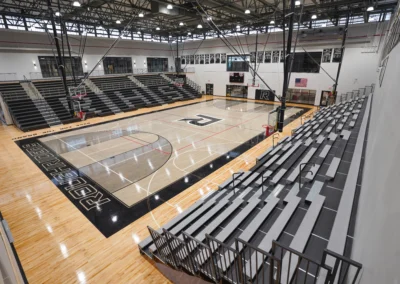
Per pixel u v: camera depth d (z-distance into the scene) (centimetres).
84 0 1476
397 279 110
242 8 1522
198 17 1558
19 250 543
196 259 404
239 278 330
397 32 573
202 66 2897
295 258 357
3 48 1784
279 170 735
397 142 188
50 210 689
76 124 1603
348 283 256
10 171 928
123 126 1555
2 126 1567
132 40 2591
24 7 1397
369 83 1823
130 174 902
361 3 1429
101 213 675
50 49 2041
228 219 531
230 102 2442
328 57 1975
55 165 982
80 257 524
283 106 994
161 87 2578
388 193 179
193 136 1339
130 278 470
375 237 191
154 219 649
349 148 792
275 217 493
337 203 493
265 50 2339
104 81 2309
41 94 1805
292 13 814
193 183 833
